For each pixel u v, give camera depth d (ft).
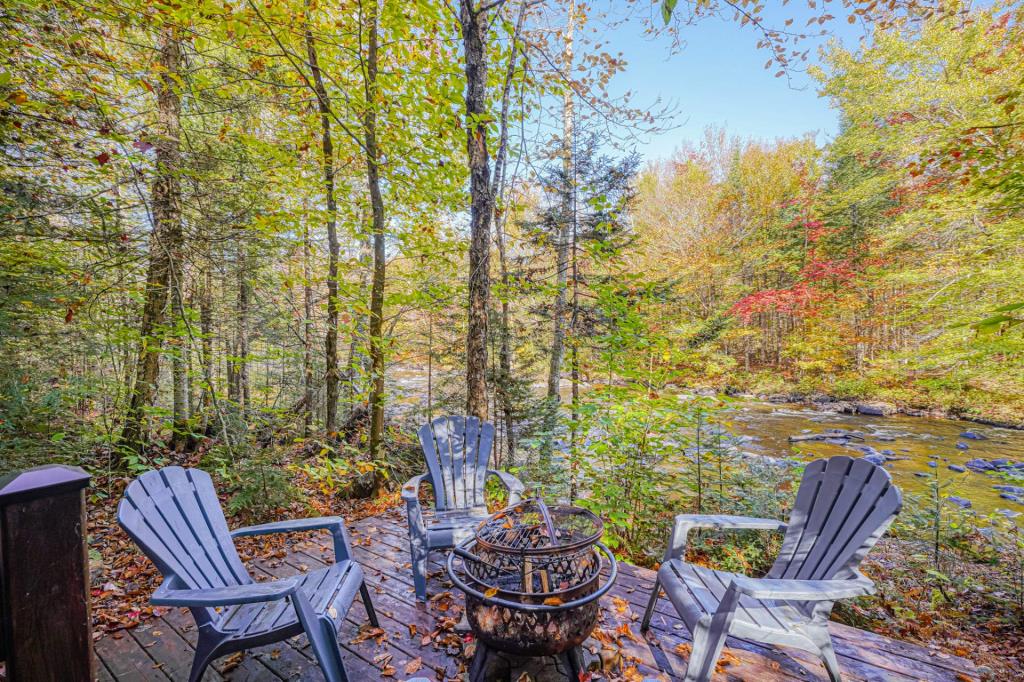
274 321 15.79
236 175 13.41
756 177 61.87
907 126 26.08
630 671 5.86
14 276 12.08
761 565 10.32
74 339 13.79
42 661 3.48
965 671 5.90
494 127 13.58
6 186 10.62
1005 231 17.29
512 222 17.87
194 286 16.19
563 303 22.48
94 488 13.88
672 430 11.73
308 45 12.59
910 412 37.37
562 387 35.73
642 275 14.16
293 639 6.64
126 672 6.06
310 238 17.35
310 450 18.40
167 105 13.15
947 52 23.63
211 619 5.10
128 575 9.27
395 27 12.84
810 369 48.14
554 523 7.72
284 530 6.58
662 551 10.83
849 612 9.21
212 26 10.45
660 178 77.82
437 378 22.21
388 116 14.29
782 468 12.83
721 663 6.03
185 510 5.85
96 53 10.30
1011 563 10.87
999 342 15.26
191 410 19.88
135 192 11.82
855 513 5.73
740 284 56.80
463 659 6.17
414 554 7.64
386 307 18.31
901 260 34.86
